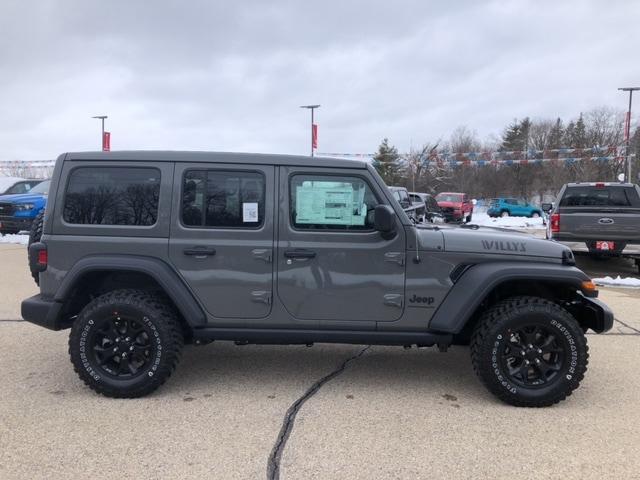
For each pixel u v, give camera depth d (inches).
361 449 131.1
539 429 143.3
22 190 732.0
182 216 163.2
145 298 161.3
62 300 161.9
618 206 408.8
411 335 163.3
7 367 189.9
